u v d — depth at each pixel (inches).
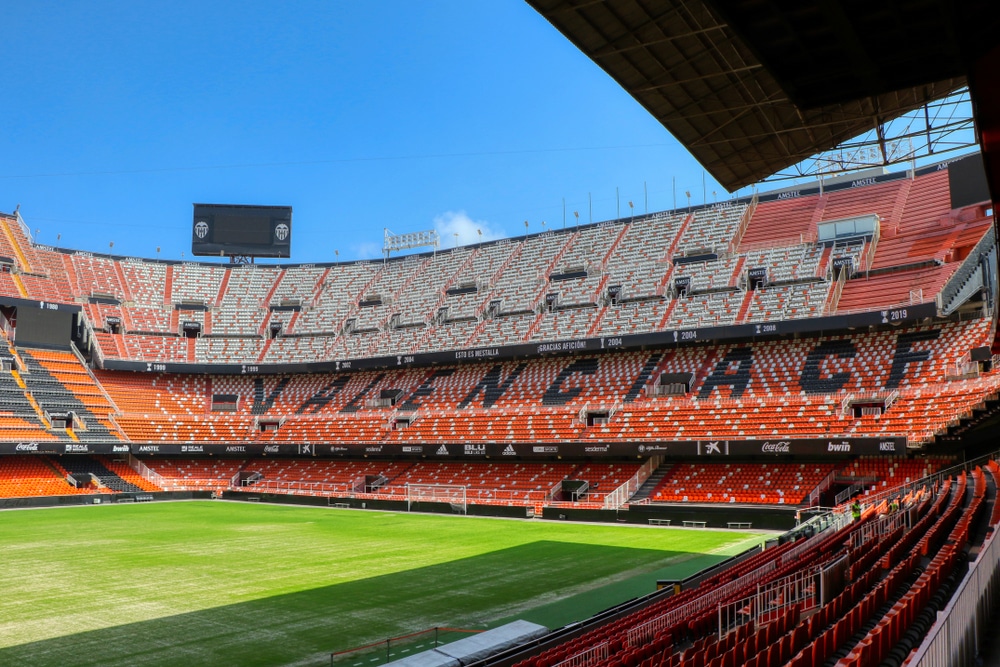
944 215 2100.1
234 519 1955.0
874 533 962.1
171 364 2797.7
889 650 442.0
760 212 2534.5
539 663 555.5
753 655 506.3
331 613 908.6
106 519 1945.1
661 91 808.9
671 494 1914.4
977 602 472.1
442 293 2945.4
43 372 2682.1
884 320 1786.4
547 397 2363.4
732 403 1990.7
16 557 1321.4
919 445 1530.5
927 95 917.2
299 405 2856.8
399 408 2620.6
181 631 828.0
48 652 751.1
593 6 658.2
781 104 852.0
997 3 452.1
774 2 506.0
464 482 2325.3
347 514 2102.6
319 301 3189.0
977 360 1605.6
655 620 642.8
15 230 2984.7
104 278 3070.9
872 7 510.3
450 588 1051.3
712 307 2215.8
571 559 1286.9
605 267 2637.8
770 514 1673.2
